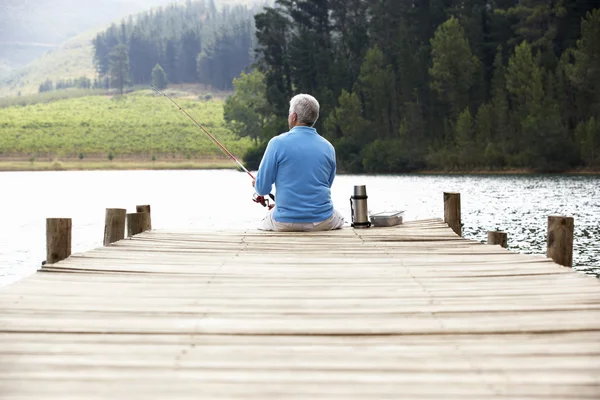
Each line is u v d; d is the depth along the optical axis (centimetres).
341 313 321
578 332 289
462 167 6228
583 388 225
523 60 5972
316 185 611
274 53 7831
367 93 7062
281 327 297
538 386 227
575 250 1255
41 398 216
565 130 5688
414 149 6562
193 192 3828
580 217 1909
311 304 339
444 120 6588
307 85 7525
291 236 584
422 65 6875
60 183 5466
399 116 6975
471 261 461
